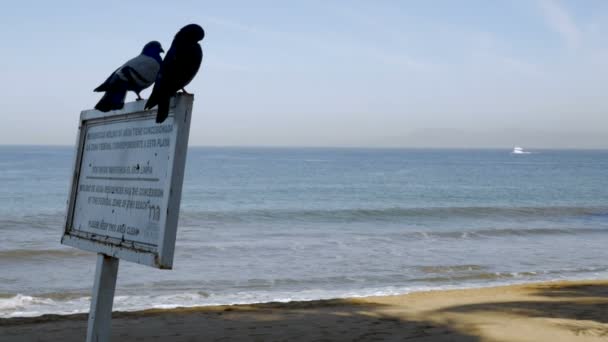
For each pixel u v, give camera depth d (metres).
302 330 8.09
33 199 40.91
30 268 15.48
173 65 3.65
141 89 4.21
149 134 4.02
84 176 4.92
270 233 24.59
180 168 3.69
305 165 127.31
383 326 8.35
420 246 20.61
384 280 14.48
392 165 133.12
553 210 37.44
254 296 12.31
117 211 4.30
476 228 27.25
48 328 8.29
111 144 4.54
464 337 7.61
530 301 10.60
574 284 12.98
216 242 21.14
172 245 3.67
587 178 83.69
